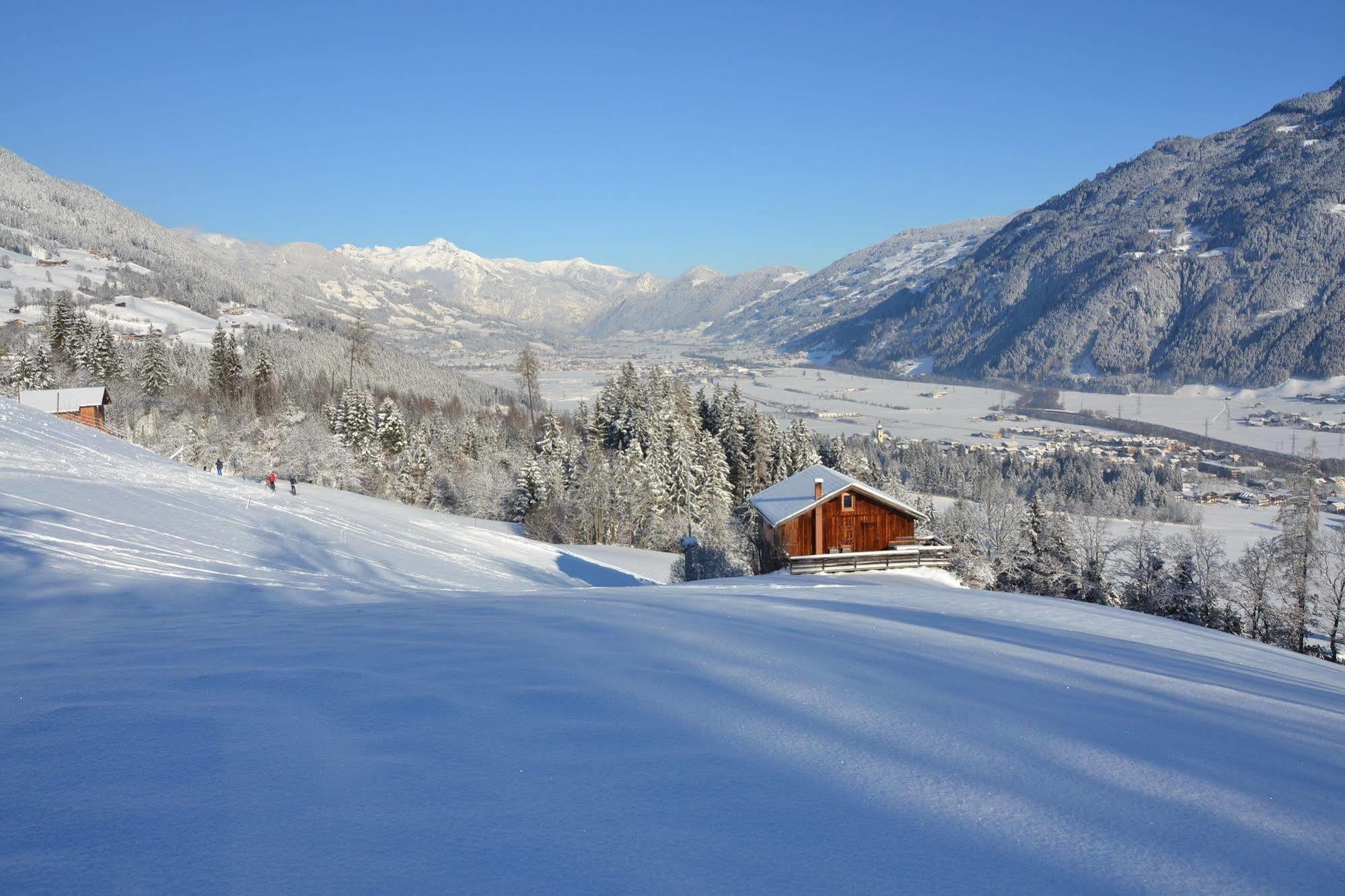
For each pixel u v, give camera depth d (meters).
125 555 16.61
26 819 2.49
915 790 3.07
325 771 3.03
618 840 2.46
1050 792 3.14
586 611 8.80
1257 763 3.78
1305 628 35.97
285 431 62.56
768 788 3.02
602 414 72.75
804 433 67.31
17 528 16.45
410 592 16.75
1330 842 2.75
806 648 6.23
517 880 2.15
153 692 4.30
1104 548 50.09
